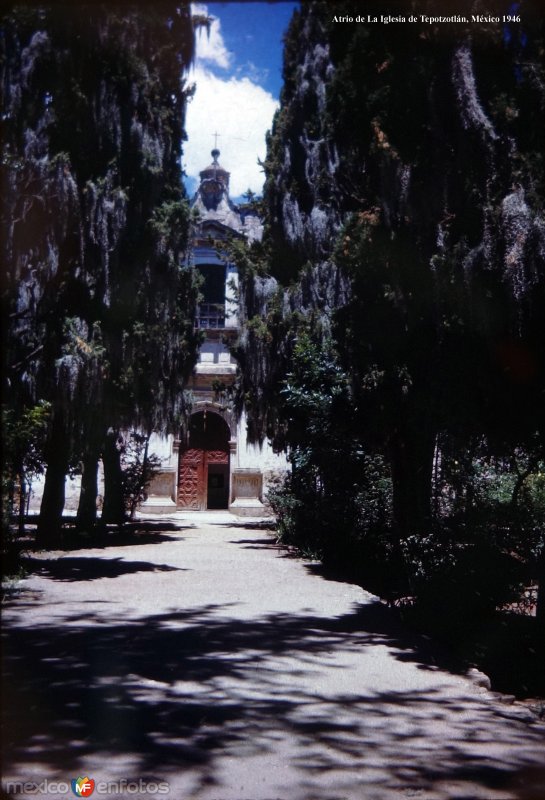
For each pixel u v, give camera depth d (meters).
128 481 26.16
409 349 9.39
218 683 6.37
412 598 10.21
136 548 18.39
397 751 4.91
